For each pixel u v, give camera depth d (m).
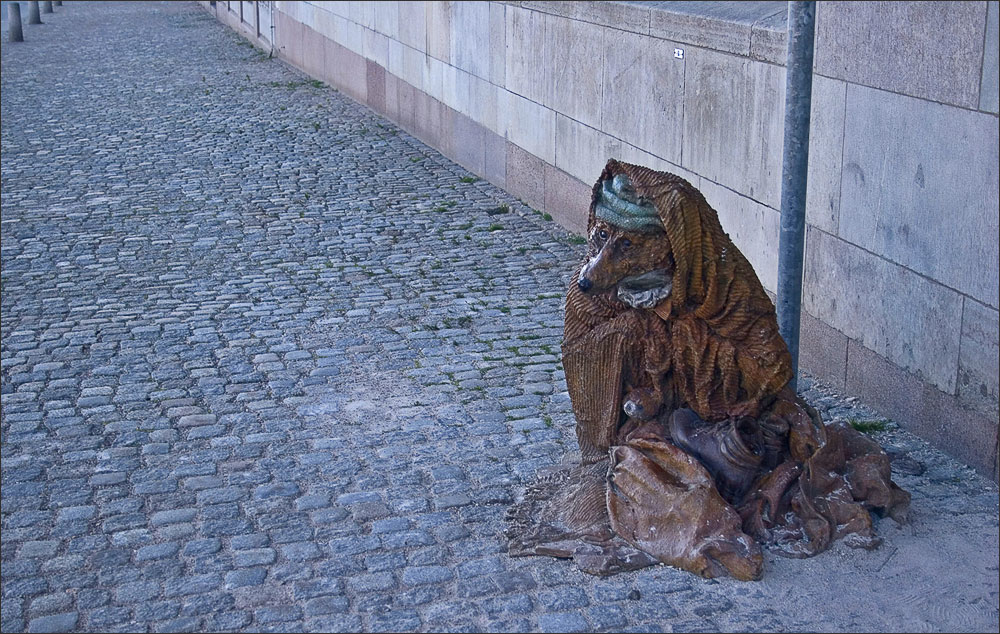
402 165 15.36
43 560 5.90
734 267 5.70
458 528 6.11
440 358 8.59
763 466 5.91
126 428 7.47
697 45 9.12
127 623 5.34
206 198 13.70
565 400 7.78
